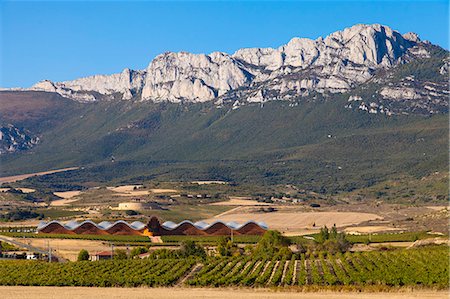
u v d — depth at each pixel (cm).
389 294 13450
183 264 19200
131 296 13238
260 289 14775
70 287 15462
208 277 16250
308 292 14050
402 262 18188
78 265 19275
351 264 18725
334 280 15338
